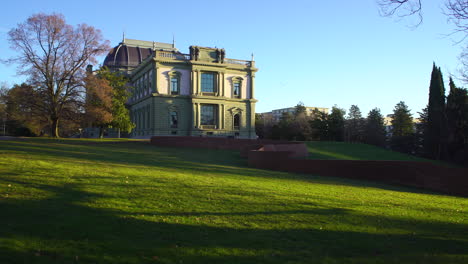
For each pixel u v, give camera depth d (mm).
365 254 9078
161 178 17844
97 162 23391
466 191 23031
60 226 9758
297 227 11102
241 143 47531
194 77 71625
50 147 32406
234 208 12898
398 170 25391
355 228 11305
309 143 63812
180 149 42469
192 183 16984
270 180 21109
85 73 50531
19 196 12227
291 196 15656
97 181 15750
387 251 9352
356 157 52594
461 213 15133
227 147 46750
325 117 101500
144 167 22656
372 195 18344
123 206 12141
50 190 13453
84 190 13867
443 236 10992
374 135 103375
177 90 71625
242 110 76000
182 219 11219
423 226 12102
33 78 47500
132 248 8695
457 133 69188
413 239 10492
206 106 73562
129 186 15258
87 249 8469
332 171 26891
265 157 28922
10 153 24109
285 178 22875
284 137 103000
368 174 26172
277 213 12570
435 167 24125
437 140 71125
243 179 20453
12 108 57438
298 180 22344
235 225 10992
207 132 72125
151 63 70562
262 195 15312
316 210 13305
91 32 49969
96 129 92938
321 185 20734
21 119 56375
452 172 23547
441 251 9523
